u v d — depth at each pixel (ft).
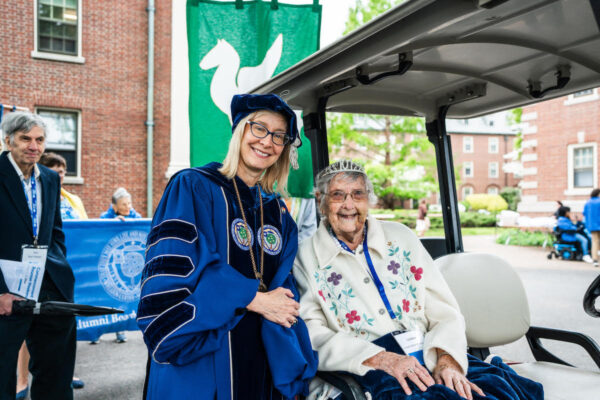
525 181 58.03
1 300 7.74
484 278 8.45
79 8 36.24
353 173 7.17
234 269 5.64
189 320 5.11
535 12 5.81
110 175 37.32
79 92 36.42
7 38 34.81
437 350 6.81
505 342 8.39
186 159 38.22
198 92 11.12
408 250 7.47
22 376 11.79
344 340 6.61
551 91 8.54
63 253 9.11
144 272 5.41
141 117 37.96
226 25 11.16
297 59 11.38
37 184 8.72
